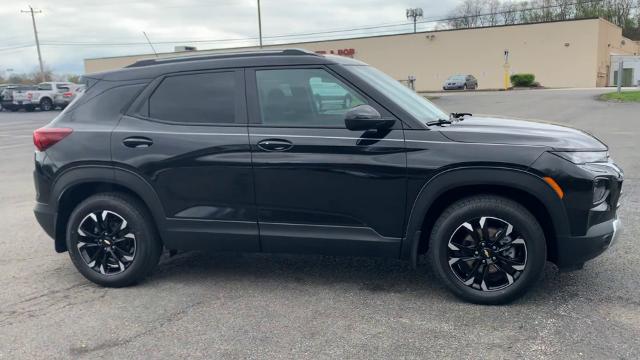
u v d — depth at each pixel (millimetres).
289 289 4387
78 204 4582
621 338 3412
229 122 4238
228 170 4184
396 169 3891
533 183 3686
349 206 4031
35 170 4652
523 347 3342
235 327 3744
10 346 3580
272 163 4094
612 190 3830
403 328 3643
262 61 4262
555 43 46438
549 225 3883
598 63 45562
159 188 4332
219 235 4301
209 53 4535
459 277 3969
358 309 3963
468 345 3389
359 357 3289
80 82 4766
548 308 3865
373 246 4051
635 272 4465
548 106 22906
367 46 55125
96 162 4414
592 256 3795
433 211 4082
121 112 4484
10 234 6320
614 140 11984
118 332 3732
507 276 3873
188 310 4051
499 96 31656
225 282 4590
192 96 4371
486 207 3805
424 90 53281
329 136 4012
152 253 4504
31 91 37281
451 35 51031
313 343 3480
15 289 4590
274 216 4184
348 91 4055
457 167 3785
